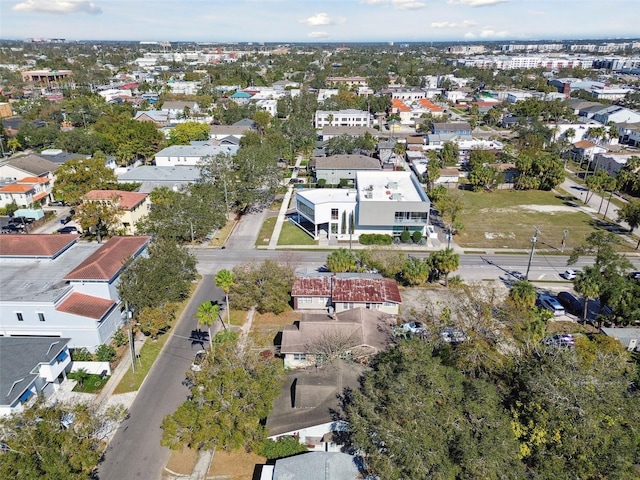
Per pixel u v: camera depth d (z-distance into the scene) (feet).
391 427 103.04
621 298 171.94
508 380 124.88
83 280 166.20
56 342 147.02
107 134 414.62
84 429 104.94
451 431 102.47
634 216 260.83
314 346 149.38
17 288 165.78
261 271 188.75
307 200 264.11
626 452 102.27
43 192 311.06
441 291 206.39
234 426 112.78
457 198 289.33
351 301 177.78
